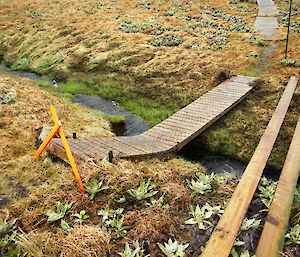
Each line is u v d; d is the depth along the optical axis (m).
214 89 14.39
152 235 5.61
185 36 22.03
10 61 22.25
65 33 24.20
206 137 11.44
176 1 33.75
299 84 14.29
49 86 17.23
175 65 18.00
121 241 5.56
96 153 8.70
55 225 6.12
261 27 23.61
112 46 21.22
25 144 9.83
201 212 6.00
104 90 16.62
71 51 21.52
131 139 10.33
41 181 7.79
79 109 13.91
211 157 10.60
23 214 6.45
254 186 6.11
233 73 16.27
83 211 6.33
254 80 14.79
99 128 12.02
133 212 6.31
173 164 8.88
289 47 19.02
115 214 6.20
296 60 16.94
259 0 33.94
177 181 7.54
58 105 13.73
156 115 13.78
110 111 14.50
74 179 7.39
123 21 25.97
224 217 5.18
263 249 4.71
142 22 25.58
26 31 25.78
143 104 14.85
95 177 7.37
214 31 22.88
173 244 5.25
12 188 7.49
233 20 26.25
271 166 9.80
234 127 11.95
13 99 13.38
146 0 34.16
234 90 14.03
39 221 6.20
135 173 7.50
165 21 25.91
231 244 4.63
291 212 5.83
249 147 10.98
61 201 6.77
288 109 12.50
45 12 30.05
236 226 4.98
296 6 30.08
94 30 24.05
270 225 5.17
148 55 19.47
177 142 9.91
